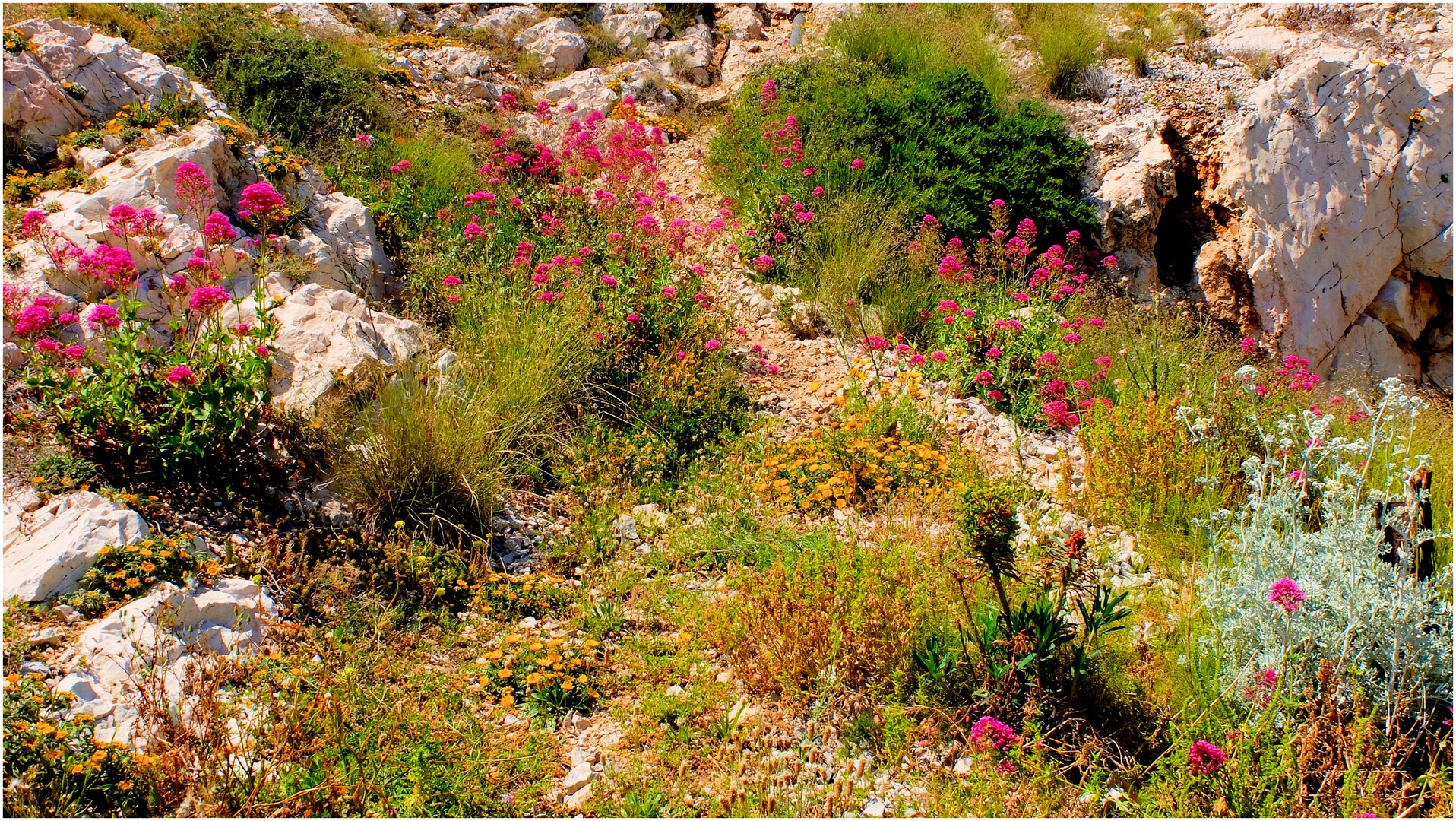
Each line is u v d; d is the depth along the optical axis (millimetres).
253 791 3072
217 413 4523
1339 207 10336
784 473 5676
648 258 7359
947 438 6246
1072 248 9703
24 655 3400
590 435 5992
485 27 12617
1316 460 5336
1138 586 4699
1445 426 7301
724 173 10227
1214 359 7816
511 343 5980
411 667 3998
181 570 3990
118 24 8789
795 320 7879
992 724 3453
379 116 9289
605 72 12508
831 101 10453
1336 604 3820
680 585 4762
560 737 3758
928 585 4230
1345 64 10594
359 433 5000
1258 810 3324
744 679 4066
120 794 3020
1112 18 13148
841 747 3721
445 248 7348
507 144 9266
